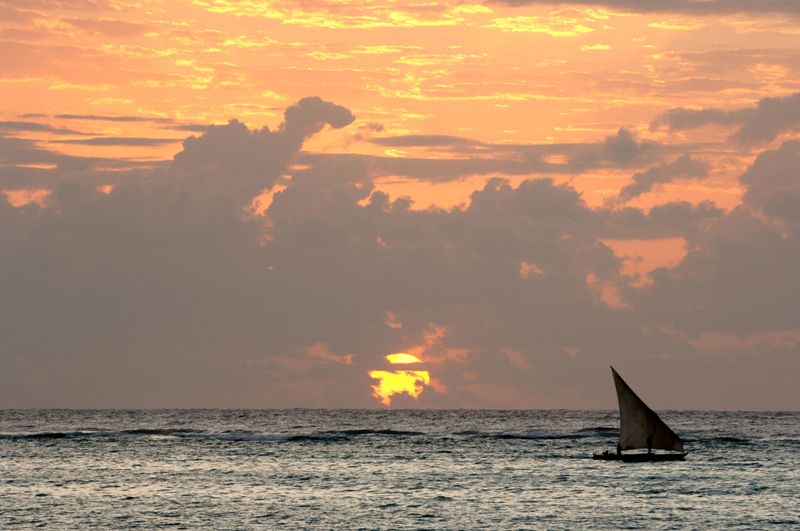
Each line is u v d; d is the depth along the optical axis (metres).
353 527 137.75
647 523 141.25
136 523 140.88
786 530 136.25
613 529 136.50
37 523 140.88
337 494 170.62
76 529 136.38
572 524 140.50
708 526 139.12
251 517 145.88
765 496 166.62
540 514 148.62
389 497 166.62
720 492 171.62
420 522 141.75
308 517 145.75
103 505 157.50
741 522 142.00
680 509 153.25
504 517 145.75
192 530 135.50
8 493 171.38
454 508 154.25
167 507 155.50
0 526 138.62
